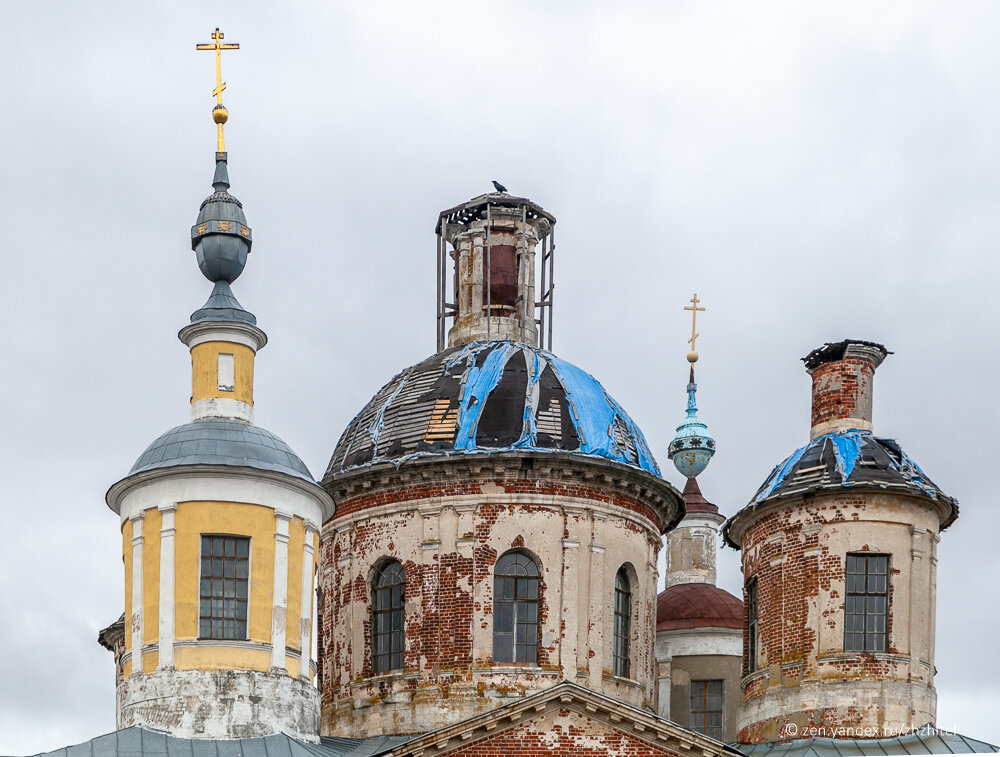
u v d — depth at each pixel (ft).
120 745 154.51
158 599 161.17
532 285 195.93
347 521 181.68
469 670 172.24
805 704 178.50
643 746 158.61
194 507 162.61
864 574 181.06
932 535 183.42
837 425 189.57
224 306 172.65
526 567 175.63
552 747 157.99
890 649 179.11
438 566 175.52
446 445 177.78
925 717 178.19
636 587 180.34
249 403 171.01
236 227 174.70
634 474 178.91
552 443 177.47
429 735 156.46
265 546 163.43
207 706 158.20
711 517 222.48
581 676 173.17
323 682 181.37
